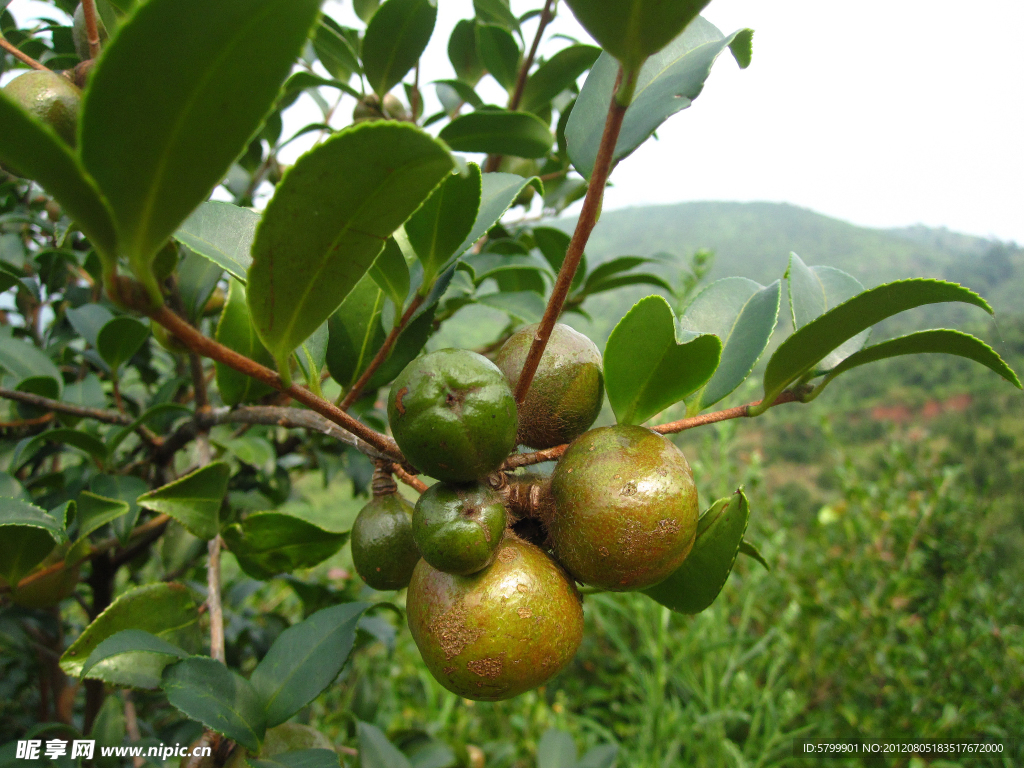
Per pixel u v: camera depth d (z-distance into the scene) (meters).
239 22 0.62
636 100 1.20
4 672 3.31
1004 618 5.81
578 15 0.81
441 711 5.44
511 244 2.68
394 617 4.47
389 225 0.89
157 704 2.97
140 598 1.53
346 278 0.94
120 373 2.92
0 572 1.66
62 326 2.85
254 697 1.35
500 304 2.46
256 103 0.69
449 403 0.97
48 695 3.46
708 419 1.42
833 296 1.62
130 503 1.97
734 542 1.25
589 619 6.71
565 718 5.77
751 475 6.59
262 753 1.32
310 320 0.96
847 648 5.55
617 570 1.11
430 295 1.63
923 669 5.48
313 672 1.41
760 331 1.50
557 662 1.11
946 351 1.33
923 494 6.50
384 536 1.33
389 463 1.37
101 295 2.79
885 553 6.35
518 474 1.33
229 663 2.67
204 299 1.89
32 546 1.63
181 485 1.68
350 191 0.83
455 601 1.08
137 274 0.75
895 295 1.18
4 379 2.55
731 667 5.17
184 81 0.64
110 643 1.28
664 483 1.10
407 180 0.83
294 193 0.82
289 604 4.89
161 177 0.69
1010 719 5.11
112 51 0.59
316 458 3.22
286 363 0.98
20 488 1.68
